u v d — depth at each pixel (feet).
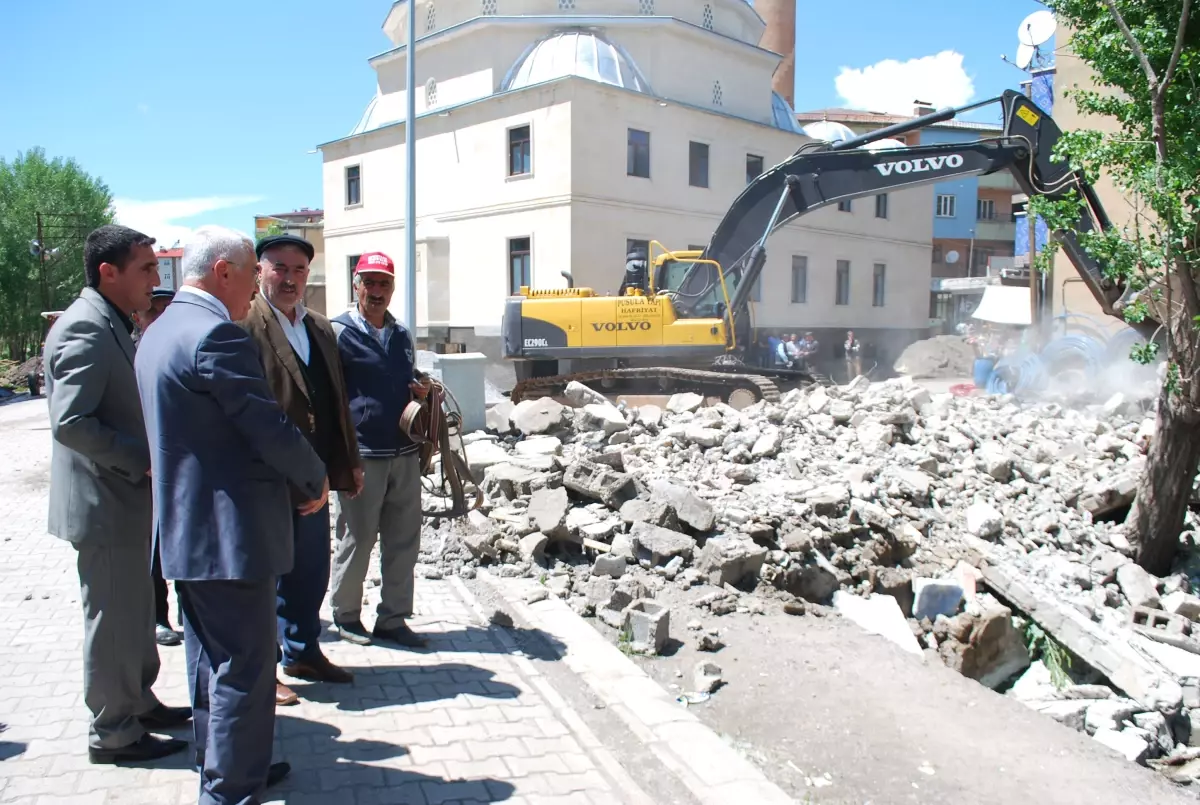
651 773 12.48
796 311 104.68
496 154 84.28
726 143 93.20
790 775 13.61
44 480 30.42
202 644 9.71
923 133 149.28
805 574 21.29
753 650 17.80
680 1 92.89
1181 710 19.89
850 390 38.73
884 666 17.87
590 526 21.33
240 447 9.59
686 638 18.07
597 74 83.15
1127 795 14.23
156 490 9.54
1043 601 22.85
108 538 10.59
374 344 14.85
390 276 14.92
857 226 113.39
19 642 15.01
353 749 11.87
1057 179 42.11
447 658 15.31
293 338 12.96
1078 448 33.35
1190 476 26.25
